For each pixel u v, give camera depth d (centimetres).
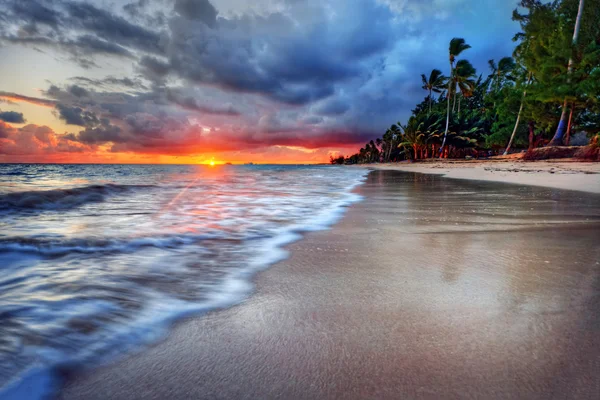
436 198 693
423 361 119
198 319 154
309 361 120
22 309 160
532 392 102
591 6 2120
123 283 200
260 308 166
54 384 107
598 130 2542
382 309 163
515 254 260
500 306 164
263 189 990
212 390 105
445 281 201
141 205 619
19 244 293
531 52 2373
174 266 236
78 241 308
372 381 108
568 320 148
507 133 3719
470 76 4866
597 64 1891
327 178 1781
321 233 352
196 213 508
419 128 5266
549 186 945
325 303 171
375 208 551
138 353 126
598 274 209
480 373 111
